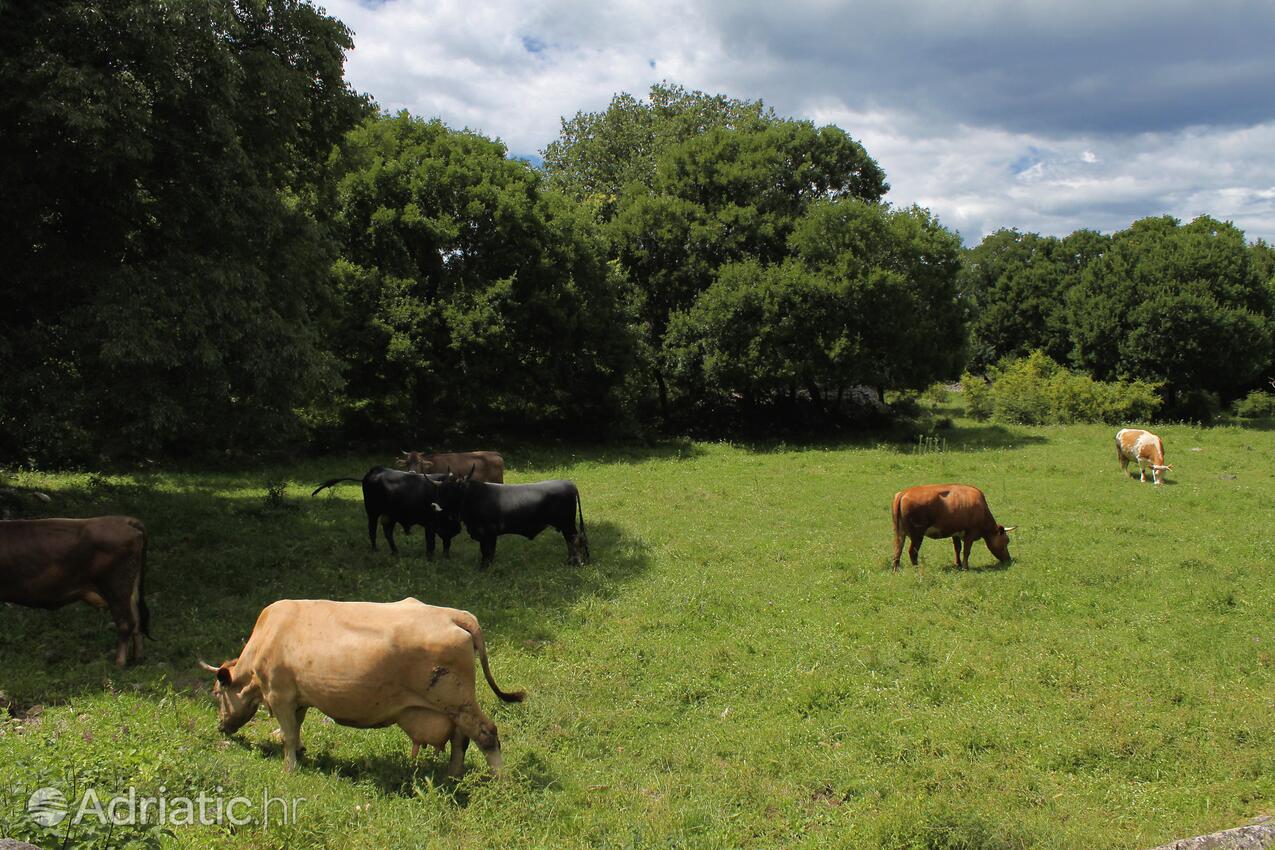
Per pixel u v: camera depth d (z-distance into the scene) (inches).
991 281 2066.9
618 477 836.6
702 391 1226.6
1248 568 462.3
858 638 362.9
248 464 842.8
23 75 351.6
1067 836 204.8
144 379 401.4
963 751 259.9
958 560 489.1
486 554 473.4
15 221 398.3
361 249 949.8
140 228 459.5
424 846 193.9
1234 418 1542.8
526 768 241.1
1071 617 391.9
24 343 414.9
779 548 528.7
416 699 224.4
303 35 492.7
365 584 426.3
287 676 231.3
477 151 1051.9
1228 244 1438.2
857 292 1061.8
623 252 1200.8
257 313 450.9
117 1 371.2
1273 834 195.8
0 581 301.4
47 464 674.2
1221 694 298.8
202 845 175.3
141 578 320.2
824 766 251.0
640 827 210.8
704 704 300.4
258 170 500.7
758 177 1178.0
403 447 1007.6
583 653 339.9
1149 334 1422.2
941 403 1830.7
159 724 248.8
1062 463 892.0
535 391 1086.4
